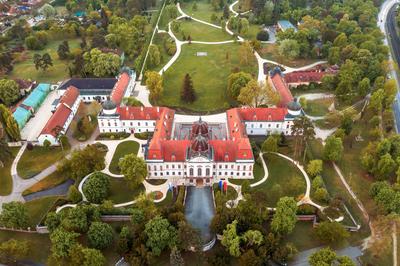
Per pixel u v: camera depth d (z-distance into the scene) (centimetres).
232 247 13862
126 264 14075
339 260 13250
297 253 14612
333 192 17662
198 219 16138
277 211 14875
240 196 17375
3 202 17138
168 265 14112
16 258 14275
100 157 18738
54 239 13712
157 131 19262
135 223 15000
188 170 18000
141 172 17175
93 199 16450
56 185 18212
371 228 15800
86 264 13000
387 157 17675
